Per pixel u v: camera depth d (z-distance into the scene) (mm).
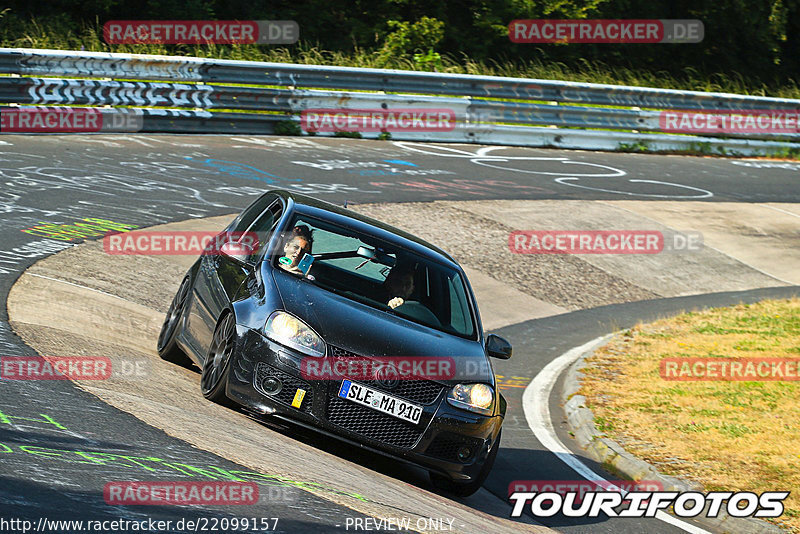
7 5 66375
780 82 97438
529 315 35312
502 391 26984
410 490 15766
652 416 24406
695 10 92500
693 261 45062
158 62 48531
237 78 51656
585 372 28609
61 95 45062
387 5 81500
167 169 41531
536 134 62469
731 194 58188
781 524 18000
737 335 33719
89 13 69250
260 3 77688
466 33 83812
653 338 33031
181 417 14984
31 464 10891
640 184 56469
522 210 46500
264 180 42656
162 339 20844
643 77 84375
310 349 15789
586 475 20734
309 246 18484
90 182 36812
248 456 13727
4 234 27938
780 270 46562
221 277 18750
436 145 58031
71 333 19688
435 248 20531
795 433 23312
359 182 45719
